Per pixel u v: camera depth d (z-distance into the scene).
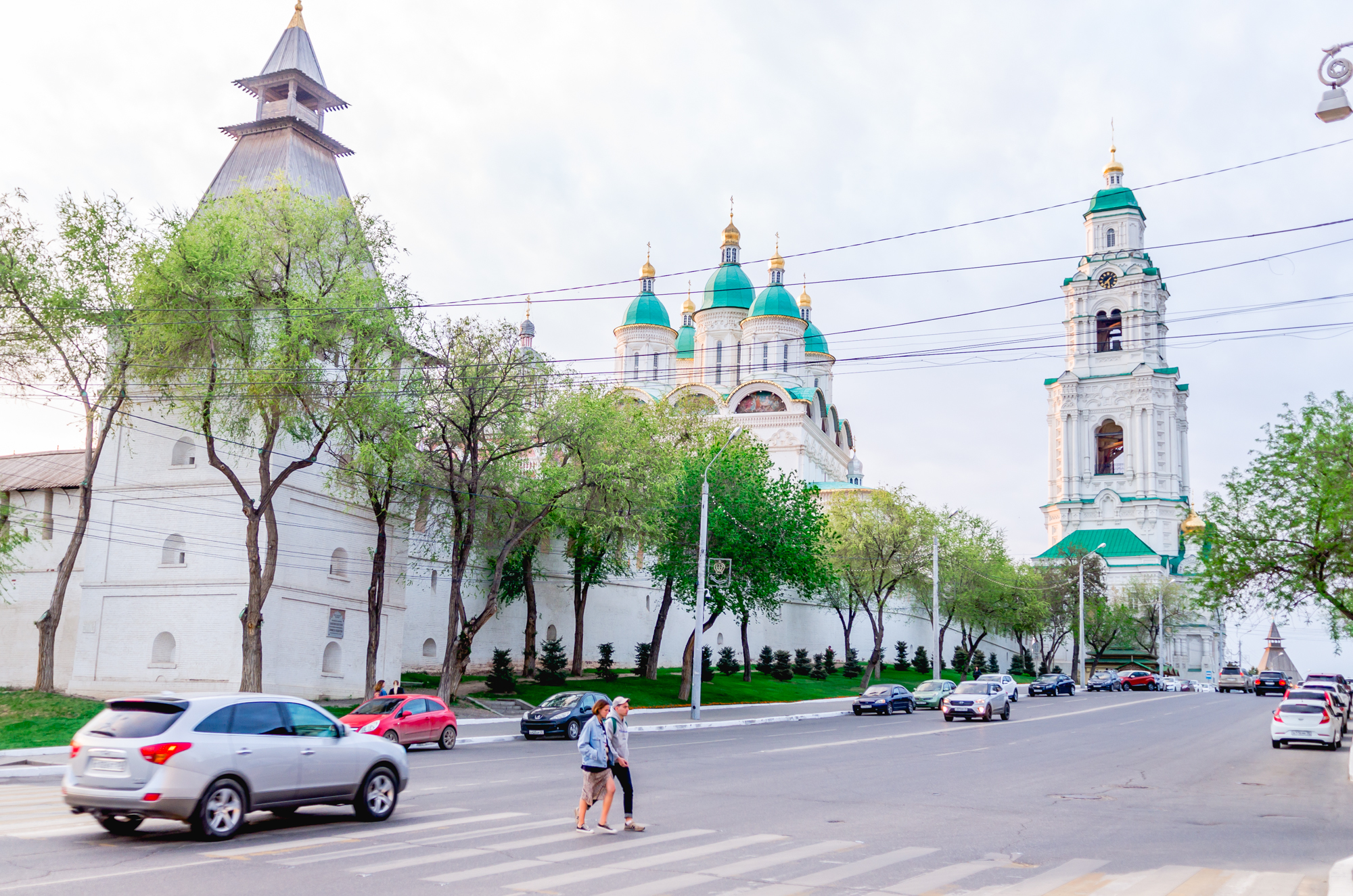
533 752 27.66
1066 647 109.31
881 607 66.44
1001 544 80.94
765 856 12.34
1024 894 10.41
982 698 42.69
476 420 36.53
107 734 12.63
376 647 37.88
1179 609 96.62
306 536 38.62
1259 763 26.00
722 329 97.81
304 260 33.38
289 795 13.38
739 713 46.00
